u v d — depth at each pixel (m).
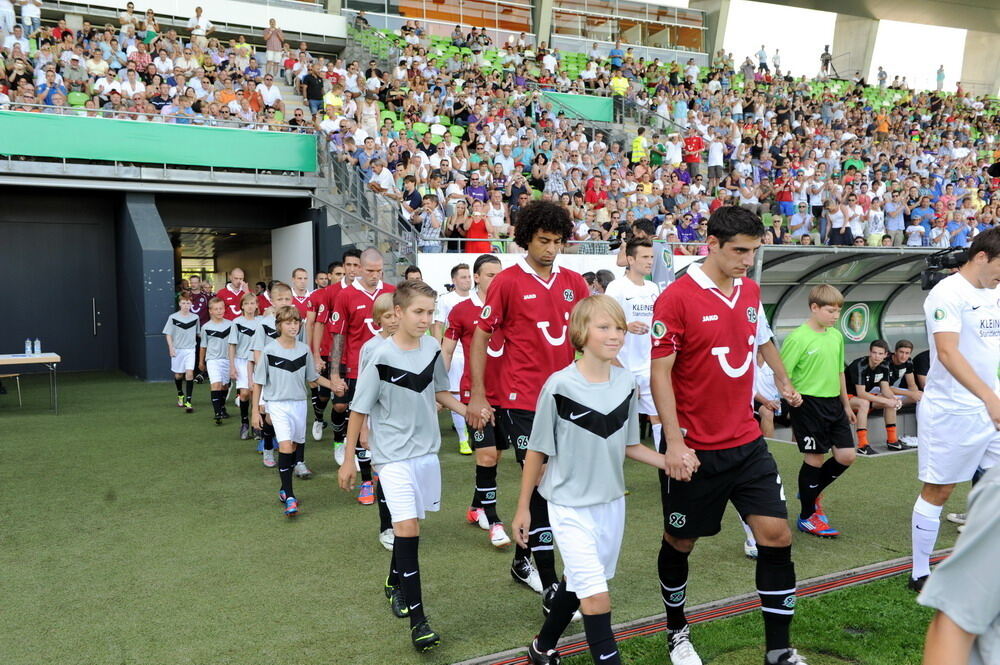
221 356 8.71
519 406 3.84
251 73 16.94
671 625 3.16
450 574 4.15
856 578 4.07
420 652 3.22
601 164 16.56
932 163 22.05
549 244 3.73
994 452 3.77
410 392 3.54
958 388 3.72
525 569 3.94
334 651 3.25
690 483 3.00
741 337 2.96
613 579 4.07
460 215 11.97
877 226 16.86
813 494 4.77
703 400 2.96
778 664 2.83
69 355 14.10
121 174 12.57
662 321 2.93
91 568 4.26
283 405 5.41
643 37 26.28
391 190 12.76
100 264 14.25
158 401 10.37
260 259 19.41
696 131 18.14
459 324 5.76
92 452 7.18
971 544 1.29
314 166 13.99
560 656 3.20
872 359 8.66
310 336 6.81
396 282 11.29
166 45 16.20
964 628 1.28
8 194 13.34
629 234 11.84
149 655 3.23
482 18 23.59
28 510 5.35
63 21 17.50
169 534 4.85
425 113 16.67
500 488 5.98
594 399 2.83
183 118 13.08
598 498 2.82
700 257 12.13
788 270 9.84
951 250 5.33
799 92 24.98
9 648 3.30
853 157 20.86
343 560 4.39
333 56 21.64
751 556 4.37
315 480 6.23
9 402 10.34
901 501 5.53
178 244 19.55
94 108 12.73
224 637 3.39
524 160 15.45
